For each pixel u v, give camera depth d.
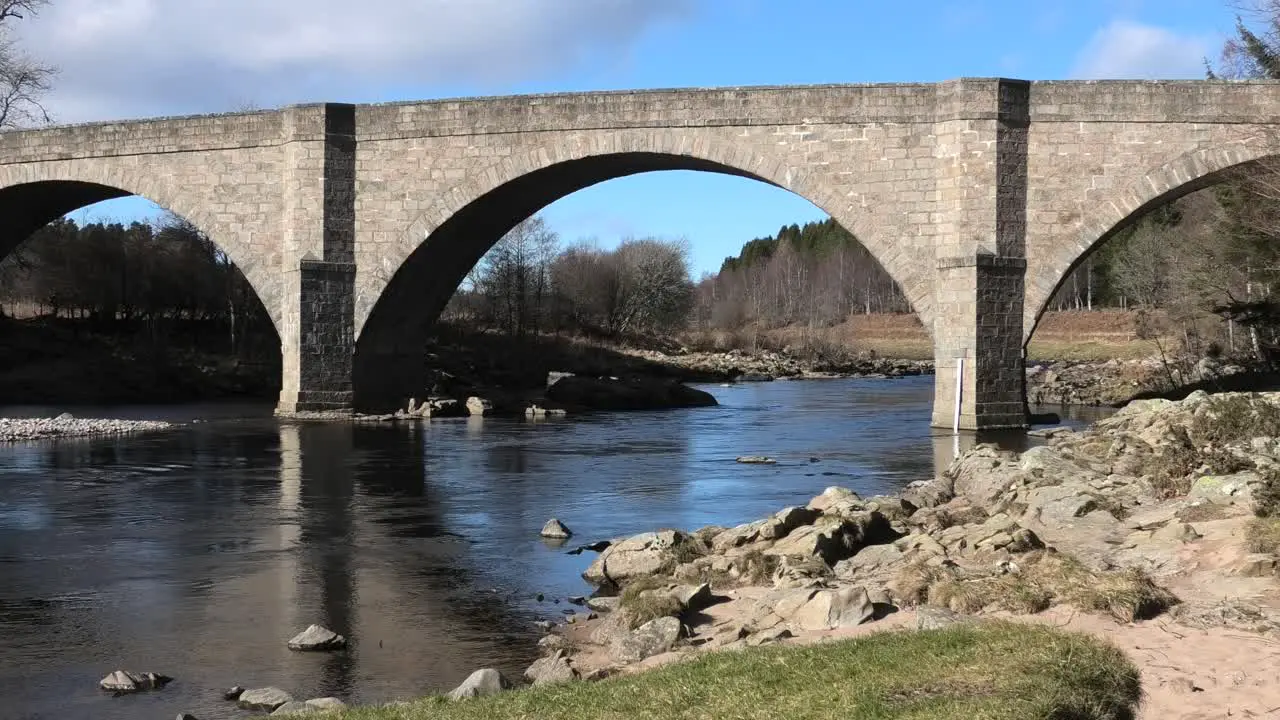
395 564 16.78
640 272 103.69
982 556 13.76
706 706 8.73
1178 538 13.26
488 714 9.11
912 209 34.94
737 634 11.62
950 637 9.85
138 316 67.38
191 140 41.47
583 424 40.50
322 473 26.59
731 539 16.27
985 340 33.97
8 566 16.70
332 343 39.91
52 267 65.75
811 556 14.71
